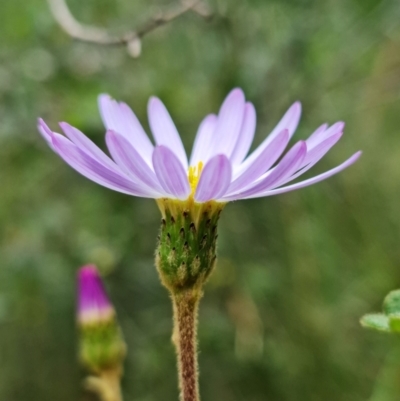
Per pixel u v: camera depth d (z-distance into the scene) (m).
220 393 0.32
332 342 0.33
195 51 0.31
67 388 0.33
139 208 0.30
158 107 0.20
